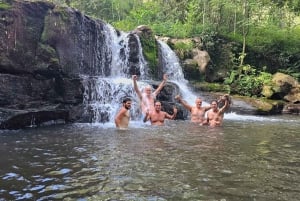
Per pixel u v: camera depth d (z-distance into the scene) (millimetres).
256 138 8648
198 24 23609
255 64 23109
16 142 7672
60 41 13039
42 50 11953
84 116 11711
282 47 24328
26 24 11953
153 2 28922
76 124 10961
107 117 12141
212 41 21781
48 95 11781
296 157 6402
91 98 12625
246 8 23688
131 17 26969
